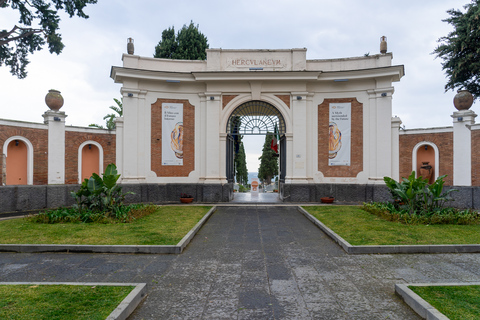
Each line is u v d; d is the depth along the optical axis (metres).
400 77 15.88
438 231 8.40
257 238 8.41
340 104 16.50
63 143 15.94
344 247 7.17
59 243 7.19
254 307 4.27
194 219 10.57
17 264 6.12
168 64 16.78
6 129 14.28
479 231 8.39
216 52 16.53
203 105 16.84
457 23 19.31
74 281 5.24
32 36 16.84
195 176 16.78
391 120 15.84
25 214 11.96
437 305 3.90
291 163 16.42
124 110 16.17
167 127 16.73
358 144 16.28
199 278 5.41
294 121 16.41
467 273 5.55
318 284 5.10
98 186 10.66
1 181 14.09
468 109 15.20
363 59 16.17
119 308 3.88
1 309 3.81
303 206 14.18
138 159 16.30
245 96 16.67
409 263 6.15
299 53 16.44
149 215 11.43
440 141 16.34
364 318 3.95
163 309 4.22
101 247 6.95
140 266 6.03
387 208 11.16
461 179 14.78
